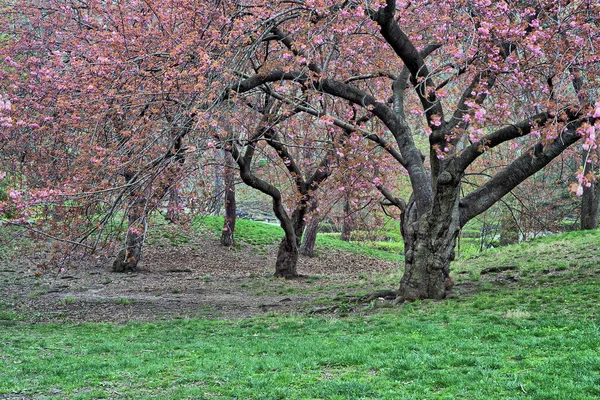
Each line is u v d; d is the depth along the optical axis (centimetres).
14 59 1831
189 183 1830
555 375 726
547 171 2742
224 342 1158
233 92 1231
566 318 1062
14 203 1143
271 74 1386
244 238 3678
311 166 2662
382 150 1956
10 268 2556
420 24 1541
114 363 965
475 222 3741
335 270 3189
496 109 1310
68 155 1520
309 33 1257
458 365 818
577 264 1758
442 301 1405
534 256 2123
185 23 1505
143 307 1808
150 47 1539
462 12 1224
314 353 954
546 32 1295
